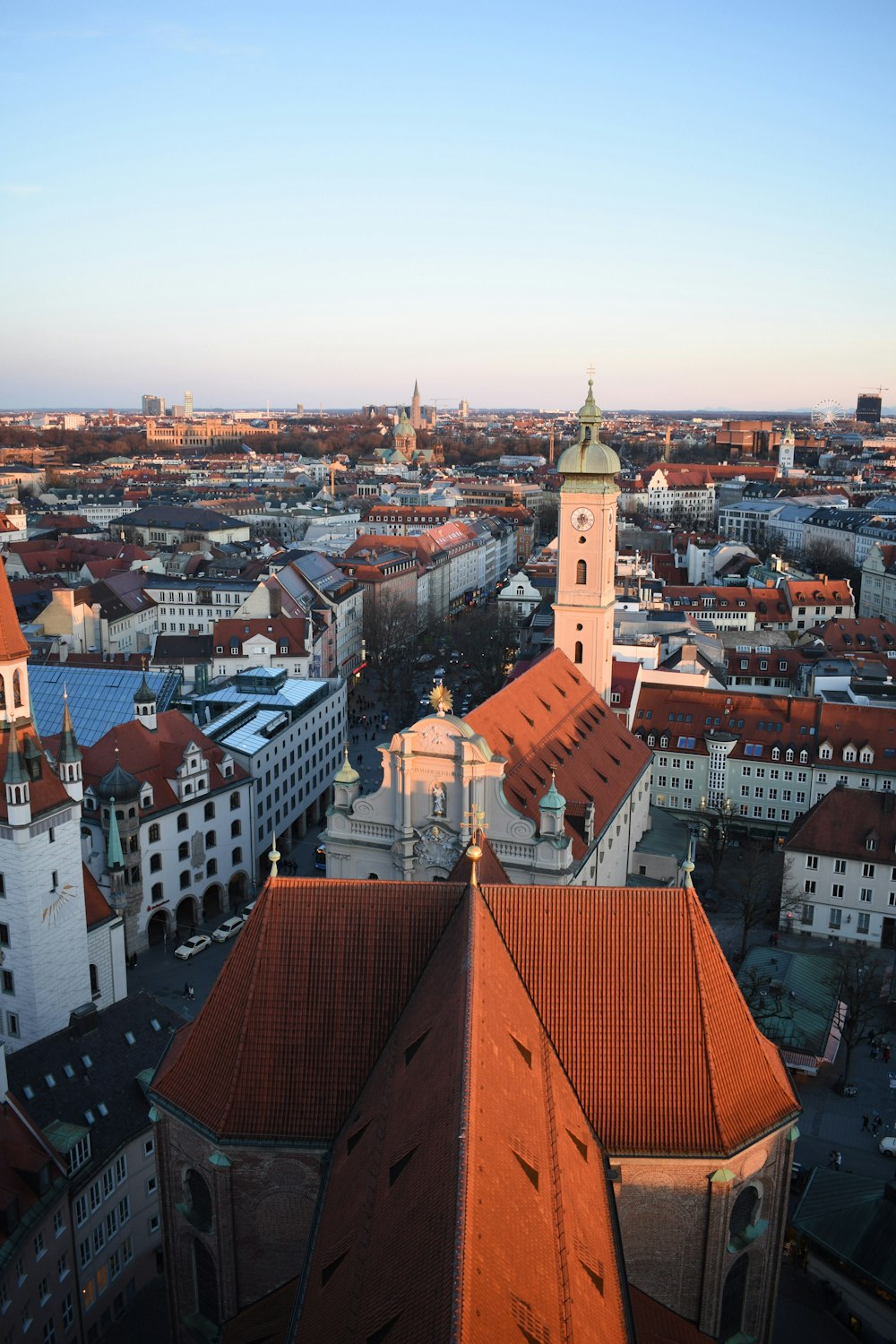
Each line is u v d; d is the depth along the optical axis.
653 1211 47.88
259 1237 49.03
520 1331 29.59
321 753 146.25
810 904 113.31
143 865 106.62
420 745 81.50
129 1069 68.75
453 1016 41.22
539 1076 43.81
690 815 139.38
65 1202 59.78
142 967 105.62
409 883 50.41
